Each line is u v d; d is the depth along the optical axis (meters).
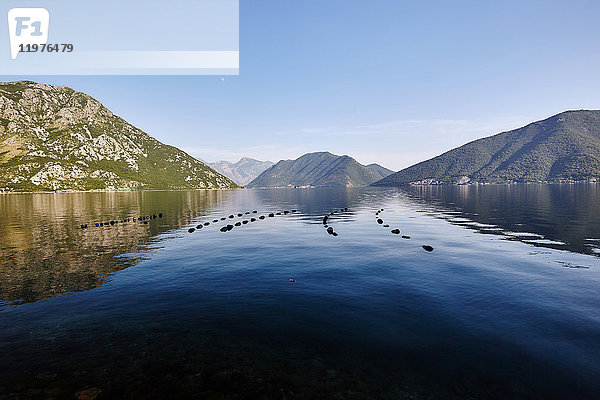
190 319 16.30
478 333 14.32
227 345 13.62
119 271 25.30
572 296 18.55
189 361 12.43
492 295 18.92
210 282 22.34
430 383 10.93
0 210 85.25
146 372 11.72
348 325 15.36
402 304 17.84
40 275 24.23
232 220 62.25
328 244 36.22
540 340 13.59
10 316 16.78
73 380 11.24
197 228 50.78
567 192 140.38
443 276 22.92
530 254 29.16
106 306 18.09
